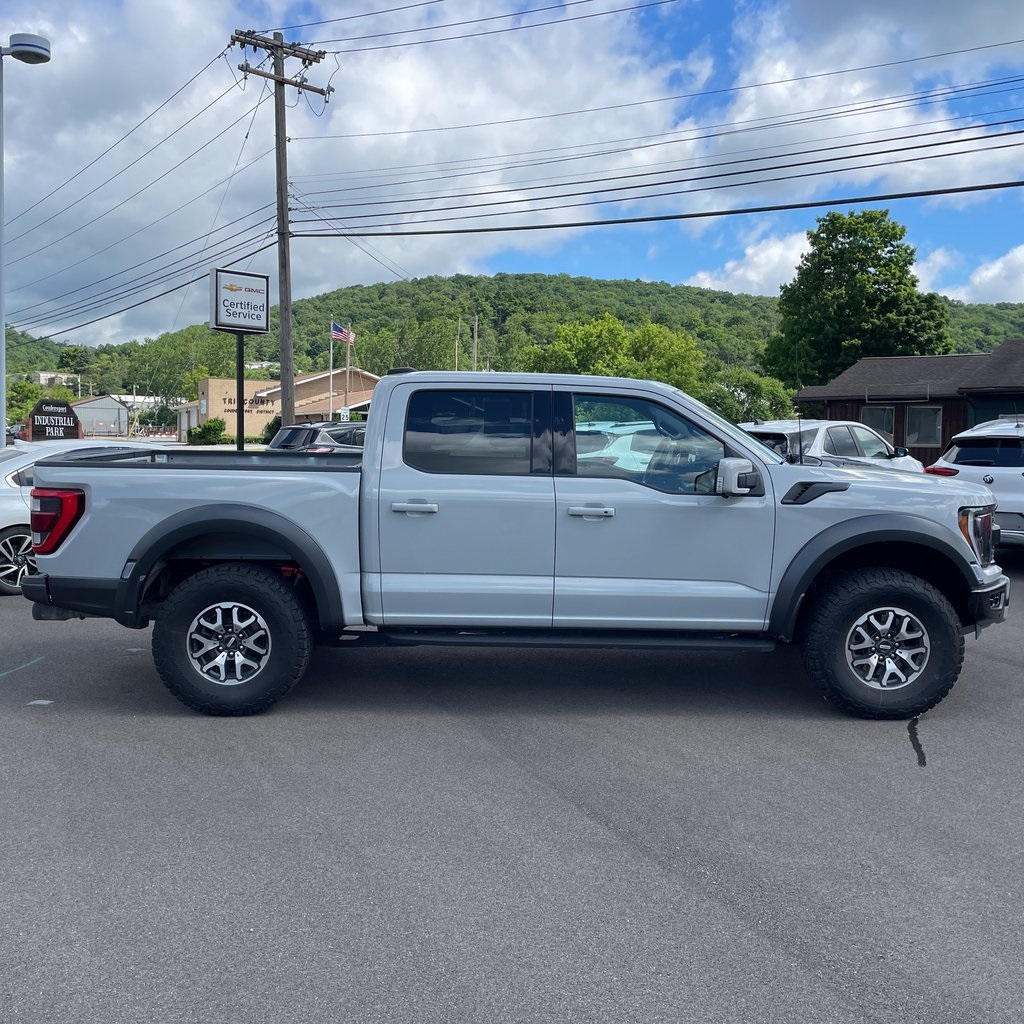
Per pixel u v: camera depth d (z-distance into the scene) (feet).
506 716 18.99
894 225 151.43
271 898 11.55
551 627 18.83
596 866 12.41
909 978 9.89
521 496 18.44
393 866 12.40
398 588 18.54
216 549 19.20
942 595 18.39
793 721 18.71
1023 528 33.27
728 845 13.04
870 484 18.66
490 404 18.80
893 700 18.40
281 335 78.07
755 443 18.92
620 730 18.10
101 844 13.05
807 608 19.21
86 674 22.18
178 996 9.57
